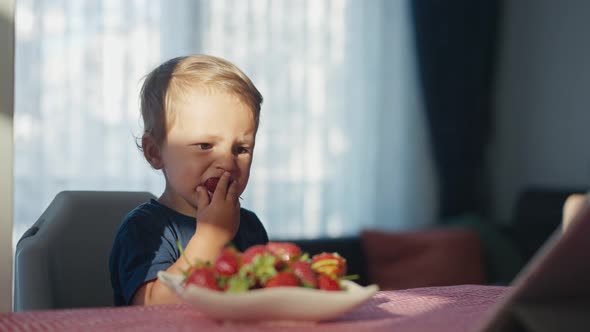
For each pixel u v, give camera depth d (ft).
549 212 13.93
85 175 12.32
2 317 2.97
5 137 4.05
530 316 2.17
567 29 15.24
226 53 13.62
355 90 14.92
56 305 4.87
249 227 5.51
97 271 5.16
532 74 16.12
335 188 14.73
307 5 14.42
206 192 4.32
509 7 16.53
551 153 15.62
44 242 4.91
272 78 14.08
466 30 15.87
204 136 4.55
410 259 13.41
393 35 15.30
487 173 16.83
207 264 2.98
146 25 12.73
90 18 12.30
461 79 15.81
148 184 12.64
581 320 2.15
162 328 2.71
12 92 4.07
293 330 2.66
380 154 15.17
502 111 16.74
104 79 12.41
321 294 2.68
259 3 13.96
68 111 12.21
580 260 2.09
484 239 14.20
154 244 4.42
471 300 3.51
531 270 2.12
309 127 14.47
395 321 2.88
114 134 12.47
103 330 2.70
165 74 4.79
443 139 15.69
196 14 13.28
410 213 15.55
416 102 15.57
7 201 4.07
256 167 13.99
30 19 11.88
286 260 2.94
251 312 2.69
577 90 14.99
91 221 5.24
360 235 13.61
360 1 14.92
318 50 14.52
